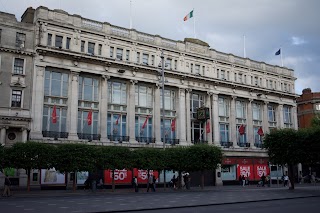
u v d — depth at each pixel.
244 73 60.34
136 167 37.50
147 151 38.06
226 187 47.34
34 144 32.34
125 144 44.62
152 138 47.84
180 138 50.12
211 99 55.22
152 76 48.69
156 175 46.72
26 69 39.44
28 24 40.38
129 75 46.59
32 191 34.81
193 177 50.47
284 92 65.44
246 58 61.28
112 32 46.16
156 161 37.59
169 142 49.31
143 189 41.41
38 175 37.84
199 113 51.44
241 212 16.91
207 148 40.50
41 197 28.00
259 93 61.28
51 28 41.25
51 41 41.16
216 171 52.97
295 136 38.66
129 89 46.81
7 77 38.19
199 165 39.47
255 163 58.50
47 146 32.91
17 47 39.22
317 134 37.94
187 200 24.89
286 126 66.31
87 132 43.06
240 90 59.03
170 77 50.56
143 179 45.41
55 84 41.62
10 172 36.41
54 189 38.38
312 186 48.12
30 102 39.00
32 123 38.50
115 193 33.91
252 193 32.62
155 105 48.91
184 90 51.84
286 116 67.19
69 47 42.44
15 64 39.12
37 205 20.83
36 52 40.03
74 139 40.91
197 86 53.28
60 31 41.88
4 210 17.94
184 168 39.59
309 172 64.44
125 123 46.34
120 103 46.28
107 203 22.42
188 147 40.81
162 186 47.22
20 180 36.78
